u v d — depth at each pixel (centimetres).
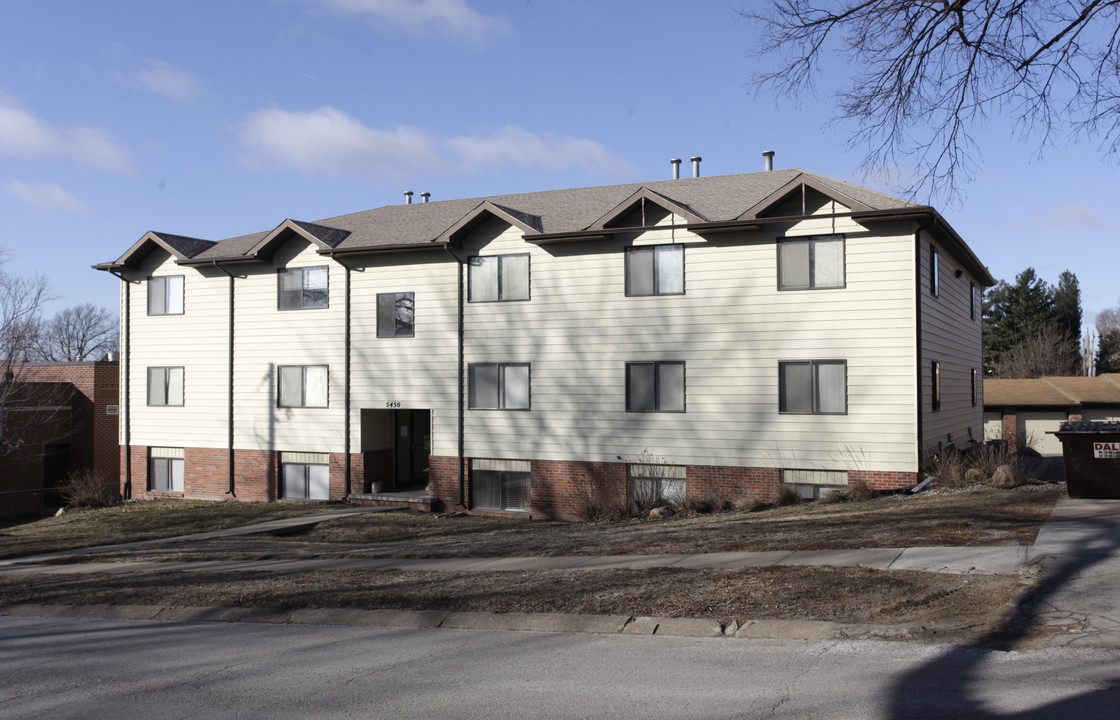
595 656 738
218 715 623
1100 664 625
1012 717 533
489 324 2461
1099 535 1071
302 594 1090
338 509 2536
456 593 1027
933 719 537
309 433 2705
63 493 3222
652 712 580
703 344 2208
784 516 1664
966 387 2723
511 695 636
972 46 1216
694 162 2788
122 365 3023
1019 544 1051
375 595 1045
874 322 2033
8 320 3347
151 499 2952
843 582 917
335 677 714
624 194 2628
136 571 1454
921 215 1958
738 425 2166
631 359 2289
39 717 641
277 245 2742
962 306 2658
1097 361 7856
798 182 2059
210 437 2859
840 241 2075
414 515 2383
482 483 2488
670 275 2253
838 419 2062
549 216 2525
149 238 2917
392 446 2784
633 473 2303
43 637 964
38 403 3362
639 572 1078
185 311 2912
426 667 730
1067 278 7619
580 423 2345
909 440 1992
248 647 852
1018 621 736
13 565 1695
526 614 894
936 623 754
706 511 2094
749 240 2166
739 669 671
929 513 1377
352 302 2648
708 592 923
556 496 2369
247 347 2805
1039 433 4109
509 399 2438
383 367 2602
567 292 2367
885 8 1225
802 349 2103
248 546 1800
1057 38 1175
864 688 604
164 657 826
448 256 2514
